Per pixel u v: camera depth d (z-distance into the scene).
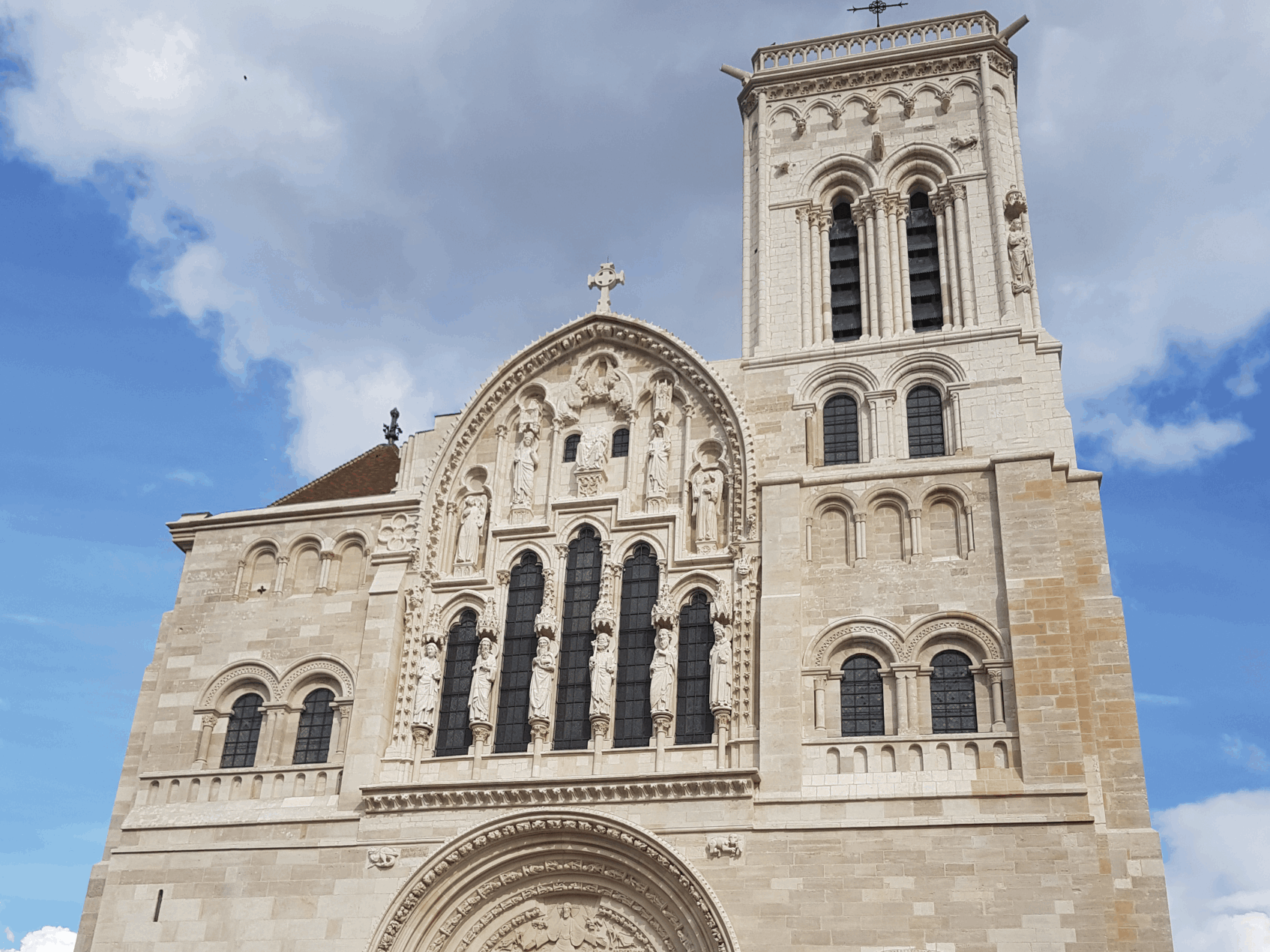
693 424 48.12
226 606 49.19
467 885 41.31
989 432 45.25
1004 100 52.88
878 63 54.22
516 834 41.25
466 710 45.38
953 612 42.25
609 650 44.31
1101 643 41.50
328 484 54.00
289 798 44.47
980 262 49.06
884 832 38.88
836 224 52.91
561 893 41.22
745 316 50.94
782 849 39.22
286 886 42.47
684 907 39.25
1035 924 36.75
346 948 41.00
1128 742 39.88
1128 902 37.59
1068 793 38.28
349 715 45.81
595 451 48.41
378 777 43.88
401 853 41.97
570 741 43.78
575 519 47.41
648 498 47.00
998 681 40.97
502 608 46.62
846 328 50.22
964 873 37.84
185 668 48.31
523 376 50.88
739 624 43.53
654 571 45.88
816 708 41.84
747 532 44.97
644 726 43.41
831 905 38.19
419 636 46.66
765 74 55.38
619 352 50.38
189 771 45.97
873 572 43.62
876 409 46.78
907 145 52.38
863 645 42.75
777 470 46.28
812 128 54.03
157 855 44.12
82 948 44.78
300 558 49.72
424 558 47.84
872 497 44.88
